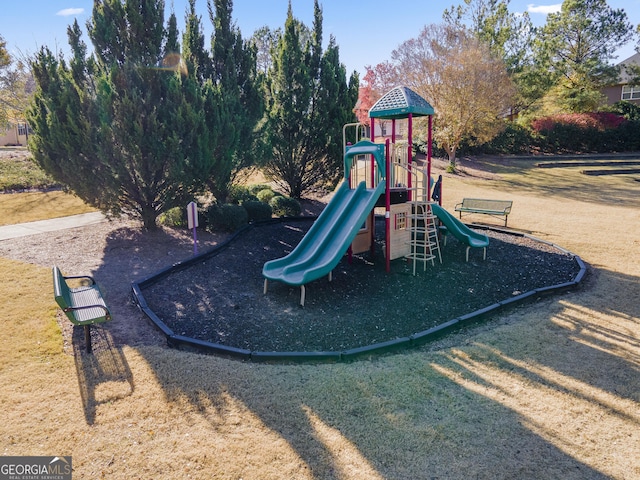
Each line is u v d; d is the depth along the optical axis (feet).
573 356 17.63
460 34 85.61
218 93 37.40
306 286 26.71
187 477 11.14
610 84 122.21
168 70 34.35
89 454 12.01
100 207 34.83
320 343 19.42
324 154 50.19
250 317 22.21
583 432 12.89
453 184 77.36
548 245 35.88
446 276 28.53
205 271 29.30
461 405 14.20
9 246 33.63
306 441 12.45
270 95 50.08
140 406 14.17
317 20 49.03
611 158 112.06
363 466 11.50
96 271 28.73
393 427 13.05
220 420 13.42
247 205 43.01
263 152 44.37
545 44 119.55
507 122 119.03
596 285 26.53
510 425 13.17
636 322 21.03
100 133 30.71
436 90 84.74
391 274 28.94
